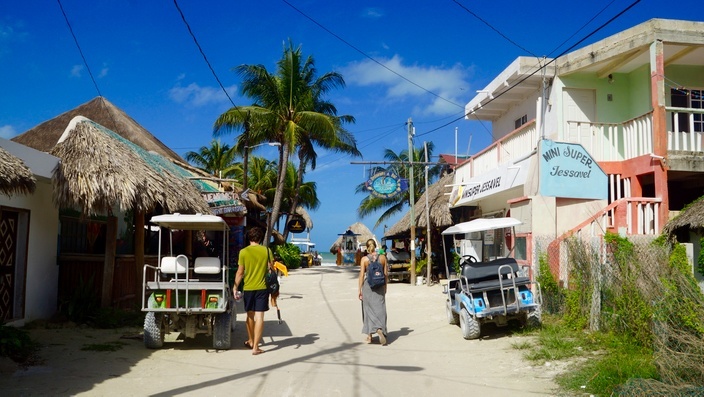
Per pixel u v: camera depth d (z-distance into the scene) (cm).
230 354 893
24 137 1947
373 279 988
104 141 1102
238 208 1723
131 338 993
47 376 705
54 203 1053
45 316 1137
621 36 1395
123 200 1034
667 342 662
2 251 1023
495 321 1017
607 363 693
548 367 760
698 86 1487
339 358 866
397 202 4284
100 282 1282
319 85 3042
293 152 2809
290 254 4159
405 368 792
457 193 2098
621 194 1416
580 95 1546
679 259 782
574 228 1194
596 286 934
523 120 1847
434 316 1331
